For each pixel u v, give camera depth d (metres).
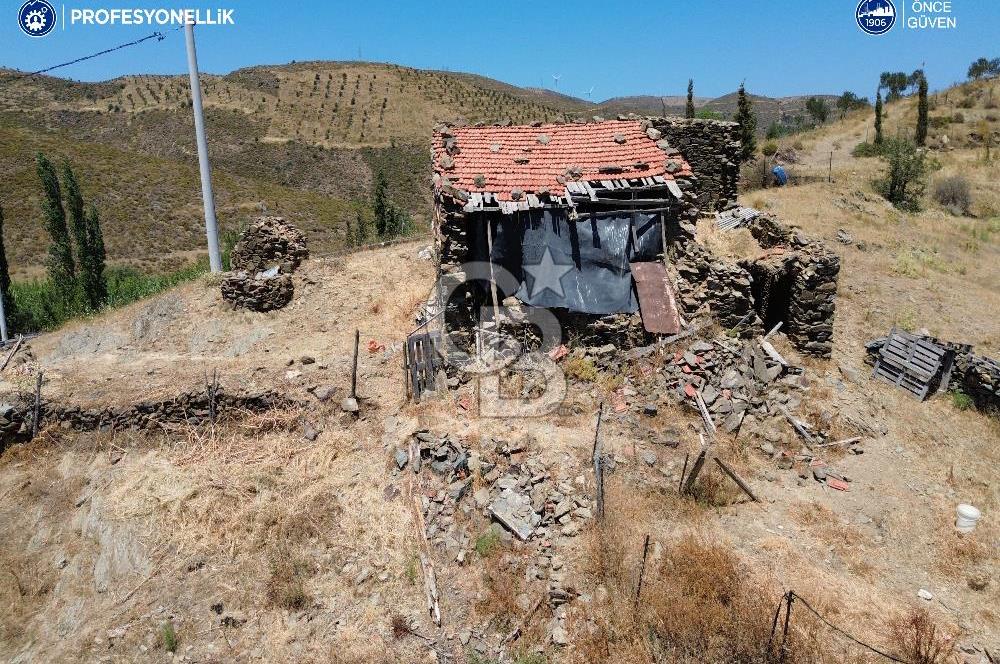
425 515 11.50
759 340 15.81
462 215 15.45
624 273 15.88
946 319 21.34
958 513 11.58
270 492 12.77
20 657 10.61
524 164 16.88
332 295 19.94
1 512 13.47
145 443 14.65
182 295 20.73
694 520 11.20
